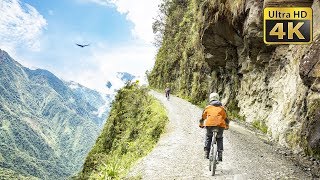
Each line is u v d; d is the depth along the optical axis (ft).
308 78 49.19
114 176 38.96
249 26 82.12
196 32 175.32
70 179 127.24
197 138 58.54
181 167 37.93
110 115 151.94
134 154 64.08
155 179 33.73
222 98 126.62
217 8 104.27
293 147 52.16
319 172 39.42
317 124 46.34
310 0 51.55
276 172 36.81
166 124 77.36
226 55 116.78
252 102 93.35
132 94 145.18
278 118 65.51
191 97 169.37
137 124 109.81
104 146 133.28
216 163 34.30
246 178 33.58
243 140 58.23
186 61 188.96
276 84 74.95
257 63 90.33
